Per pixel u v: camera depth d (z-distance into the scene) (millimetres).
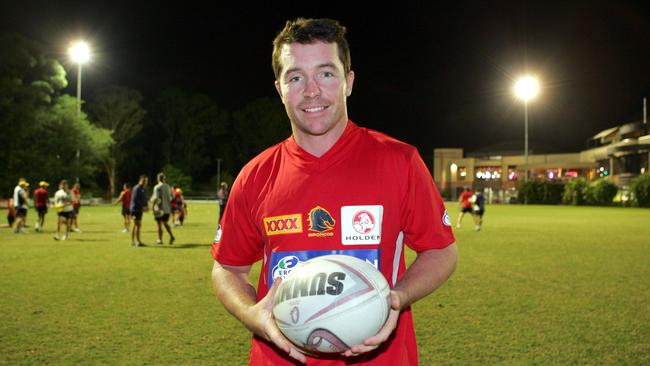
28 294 7414
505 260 11234
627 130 65750
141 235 17203
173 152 76750
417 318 6074
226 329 5633
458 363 4590
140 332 5512
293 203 2213
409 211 2229
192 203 53438
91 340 5223
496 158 79500
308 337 1847
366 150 2258
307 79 2152
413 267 2148
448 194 78312
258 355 2293
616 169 65062
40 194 18531
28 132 43188
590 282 8469
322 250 2178
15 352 4848
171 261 10906
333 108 2168
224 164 81562
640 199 46406
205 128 77812
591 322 5902
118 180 75312
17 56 41688
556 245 14398
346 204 2182
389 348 2178
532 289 7824
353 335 1831
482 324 5812
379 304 1869
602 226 22156
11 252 12375
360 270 1913
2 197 43281
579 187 52125
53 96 46969
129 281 8477
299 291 1874
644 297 7250
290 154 2320
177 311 6418
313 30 2154
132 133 67938
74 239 15695
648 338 5297
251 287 2316
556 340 5227
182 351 4910
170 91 75312
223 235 2422
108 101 65750
